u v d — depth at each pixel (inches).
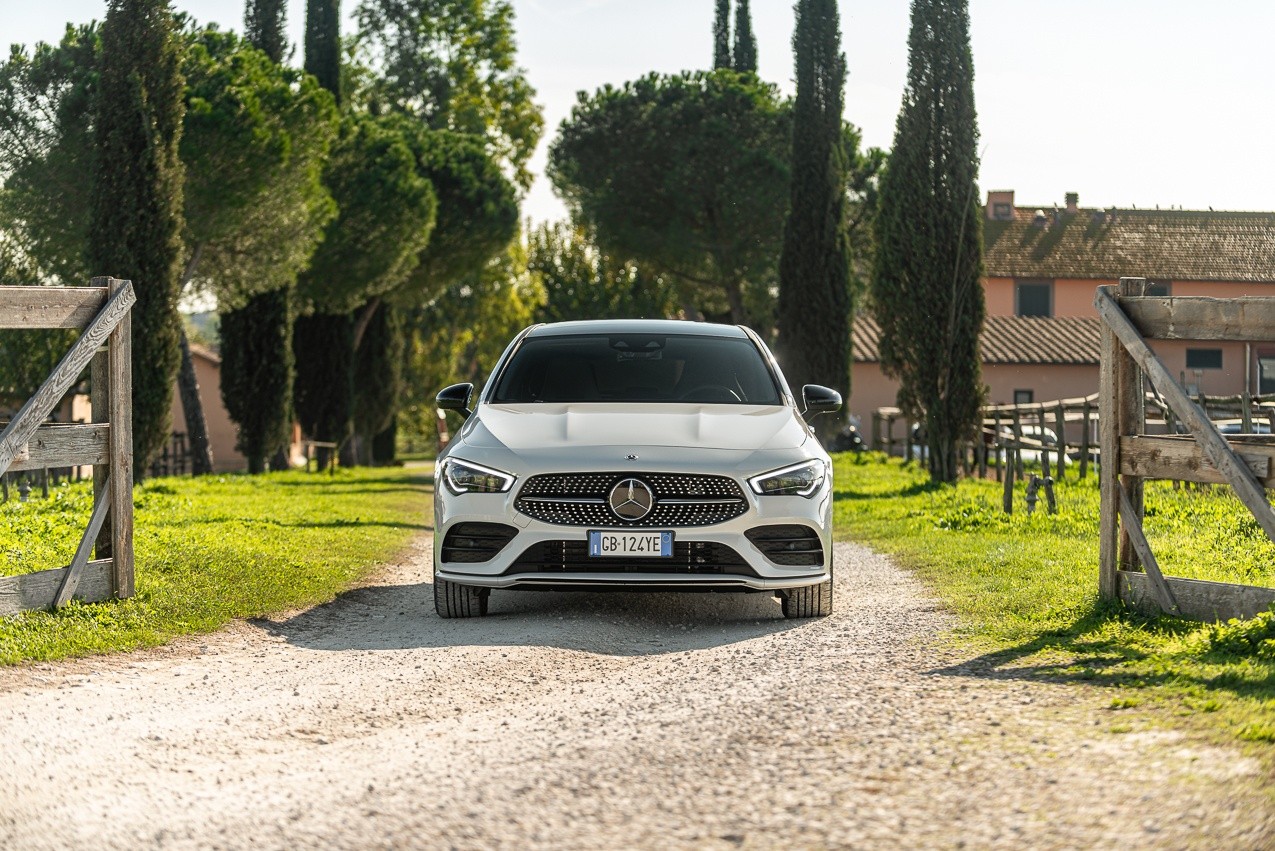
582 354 332.8
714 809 143.8
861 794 146.7
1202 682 191.0
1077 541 418.9
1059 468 705.6
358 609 322.7
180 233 762.8
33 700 204.7
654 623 292.4
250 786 157.8
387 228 1214.9
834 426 1184.2
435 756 171.2
